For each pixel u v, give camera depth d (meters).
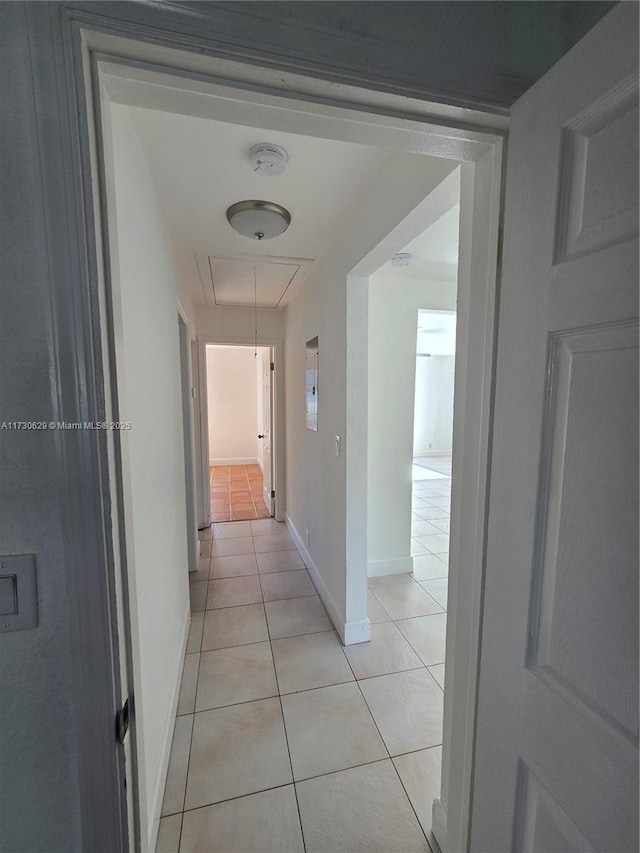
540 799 0.62
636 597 0.47
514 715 0.68
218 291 3.17
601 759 0.51
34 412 0.52
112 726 0.59
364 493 2.06
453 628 1.11
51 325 0.52
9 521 0.53
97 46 0.51
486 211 0.81
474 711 0.90
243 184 1.53
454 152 0.79
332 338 2.20
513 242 0.66
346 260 1.89
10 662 0.55
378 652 2.04
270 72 0.56
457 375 1.04
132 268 1.12
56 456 0.53
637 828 0.47
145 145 1.26
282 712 1.64
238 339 3.89
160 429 1.53
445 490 5.72
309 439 2.89
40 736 0.57
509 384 0.68
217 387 7.14
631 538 0.47
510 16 0.64
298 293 3.18
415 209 1.22
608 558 0.50
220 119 0.66
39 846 0.59
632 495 0.47
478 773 0.79
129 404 1.06
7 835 0.58
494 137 0.73
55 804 0.58
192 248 2.20
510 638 0.68
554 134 0.57
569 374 0.56
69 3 0.48
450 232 1.94
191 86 0.57
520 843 0.68
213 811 1.25
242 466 7.21
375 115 0.65
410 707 1.67
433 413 8.41
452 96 0.62
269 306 3.76
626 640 0.48
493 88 0.64
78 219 0.51
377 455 2.85
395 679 1.84
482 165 0.82
